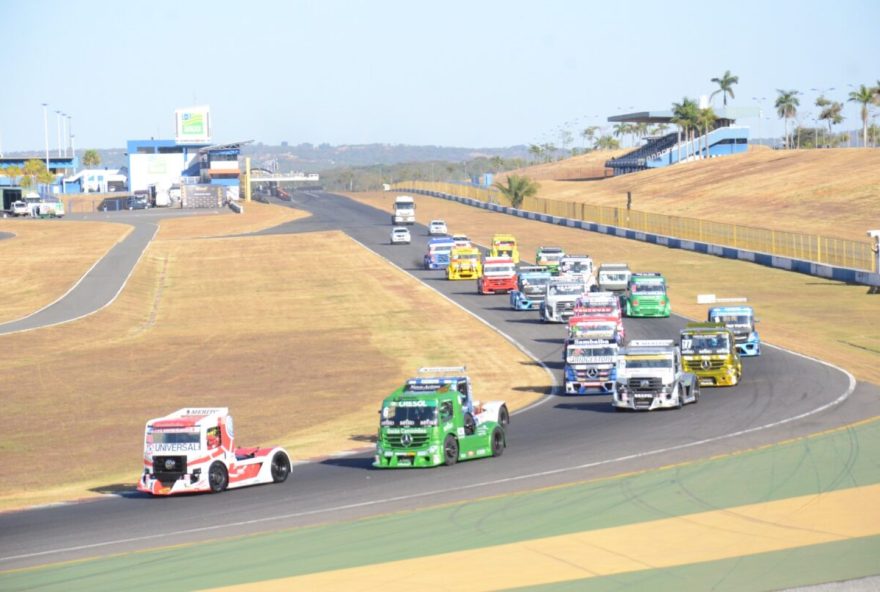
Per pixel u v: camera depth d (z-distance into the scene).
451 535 64.75
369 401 135.38
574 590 54.03
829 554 57.84
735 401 114.56
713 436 94.25
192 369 163.62
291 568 59.53
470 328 190.50
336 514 72.31
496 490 76.81
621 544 61.19
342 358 168.25
